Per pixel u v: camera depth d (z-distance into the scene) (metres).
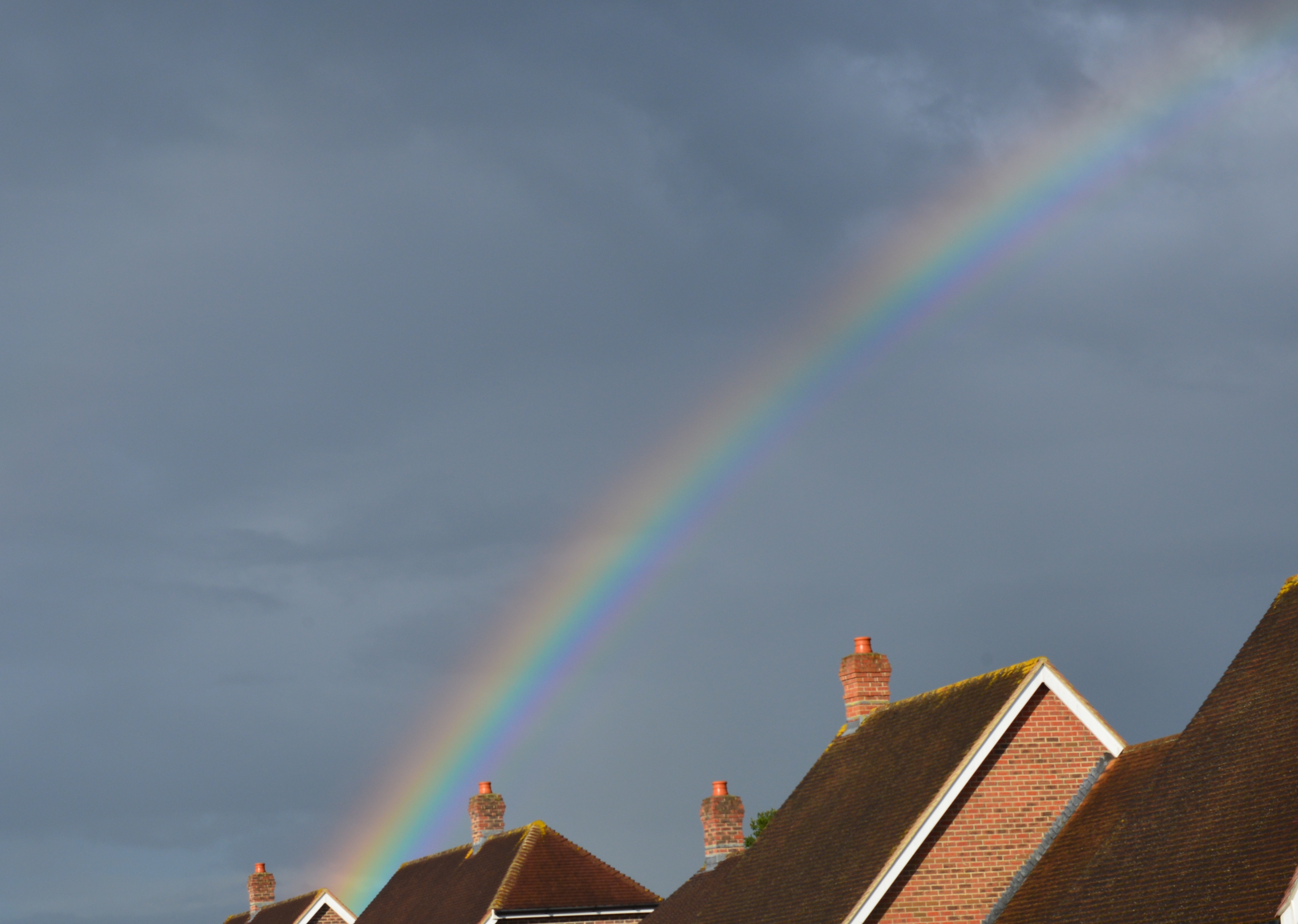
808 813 35.72
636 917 52.03
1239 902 21.17
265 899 81.38
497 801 60.62
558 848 54.00
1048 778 31.02
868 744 35.94
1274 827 21.83
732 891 35.44
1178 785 25.03
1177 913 22.27
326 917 70.25
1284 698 24.12
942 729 32.78
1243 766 23.72
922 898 29.84
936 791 30.36
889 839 30.48
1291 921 20.23
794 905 31.97
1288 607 26.12
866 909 29.39
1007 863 30.31
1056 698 31.48
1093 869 25.47
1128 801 28.75
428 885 60.75
